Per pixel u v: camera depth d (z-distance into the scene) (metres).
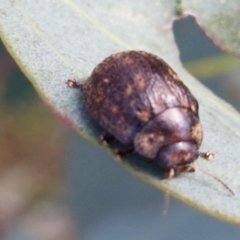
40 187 0.11
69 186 0.11
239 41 0.08
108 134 0.08
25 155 0.11
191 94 0.08
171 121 0.08
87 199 0.10
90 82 0.08
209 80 0.10
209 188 0.08
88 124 0.08
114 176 0.10
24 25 0.08
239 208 0.07
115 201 0.10
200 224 0.10
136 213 0.10
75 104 0.08
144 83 0.08
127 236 0.10
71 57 0.08
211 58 0.09
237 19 0.08
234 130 0.08
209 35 0.08
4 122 0.11
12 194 0.11
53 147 0.11
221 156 0.08
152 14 0.08
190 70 0.09
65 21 0.08
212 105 0.08
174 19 0.08
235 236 0.10
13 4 0.08
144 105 0.08
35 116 0.11
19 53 0.08
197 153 0.08
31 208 0.11
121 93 0.08
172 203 0.10
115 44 0.08
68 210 0.11
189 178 0.08
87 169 0.10
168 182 0.08
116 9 0.08
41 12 0.08
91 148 0.10
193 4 0.08
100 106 0.08
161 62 0.08
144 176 0.08
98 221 0.10
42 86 0.08
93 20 0.08
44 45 0.08
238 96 0.11
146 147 0.08
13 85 0.10
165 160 0.08
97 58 0.08
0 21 0.08
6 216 0.11
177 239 0.10
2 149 0.11
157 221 0.10
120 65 0.08
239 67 0.09
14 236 0.11
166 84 0.08
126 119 0.08
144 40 0.08
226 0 0.08
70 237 0.11
